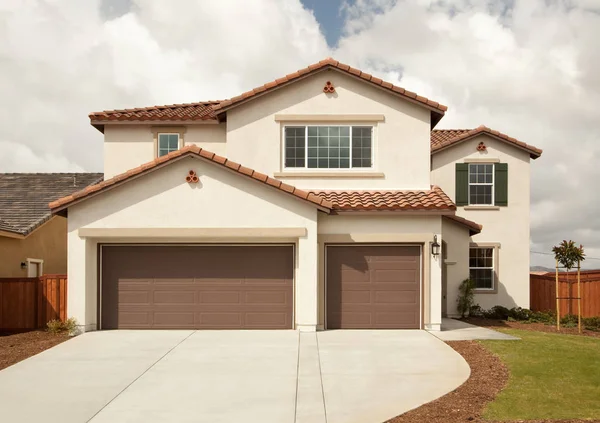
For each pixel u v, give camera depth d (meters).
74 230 15.27
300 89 17.56
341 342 13.98
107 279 15.84
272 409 8.98
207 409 9.01
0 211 22.14
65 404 9.29
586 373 10.84
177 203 15.30
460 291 20.23
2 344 14.57
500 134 22.38
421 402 9.20
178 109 20.33
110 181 15.08
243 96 17.31
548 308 22.59
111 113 19.48
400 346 13.51
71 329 14.99
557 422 8.09
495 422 8.12
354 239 15.80
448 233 20.27
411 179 17.44
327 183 17.44
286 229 15.29
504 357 12.16
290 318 15.79
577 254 18.03
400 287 15.96
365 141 17.61
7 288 17.09
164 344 13.77
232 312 15.79
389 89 17.30
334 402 9.30
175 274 15.84
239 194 15.31
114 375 11.02
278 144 17.47
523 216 22.52
